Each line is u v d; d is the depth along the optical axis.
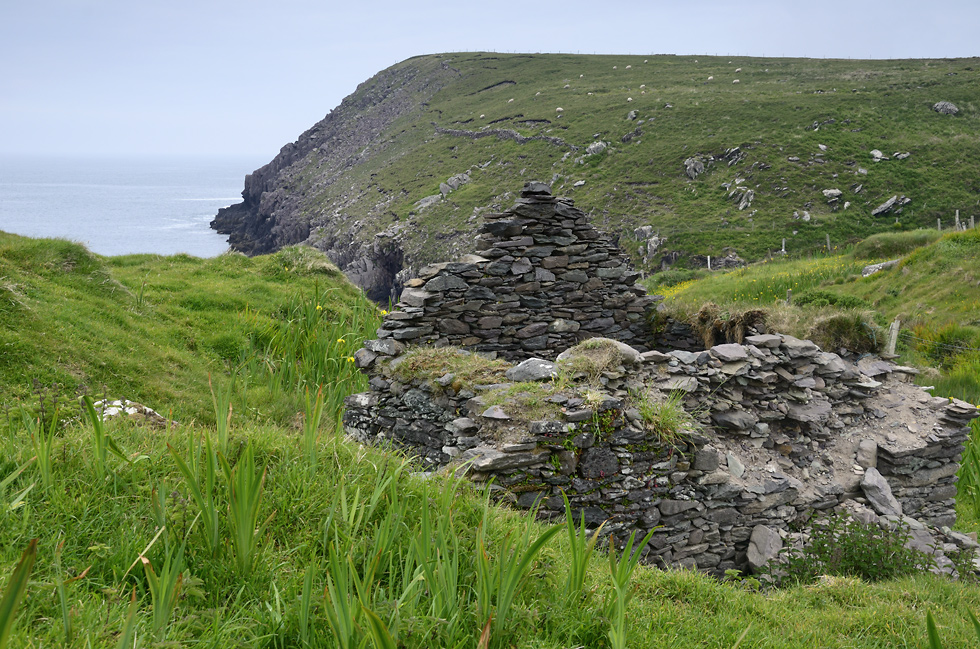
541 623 4.05
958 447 9.75
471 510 5.07
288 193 136.00
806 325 11.30
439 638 3.47
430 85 156.62
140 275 17.92
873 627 5.57
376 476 4.99
